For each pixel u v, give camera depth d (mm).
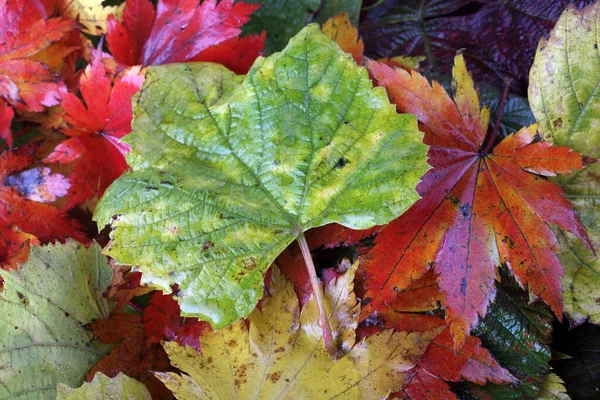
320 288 363
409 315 371
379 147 361
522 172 373
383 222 354
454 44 451
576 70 379
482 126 379
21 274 376
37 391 369
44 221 412
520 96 428
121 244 356
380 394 358
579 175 385
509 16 446
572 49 378
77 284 386
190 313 350
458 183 374
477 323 367
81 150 408
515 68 439
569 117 382
